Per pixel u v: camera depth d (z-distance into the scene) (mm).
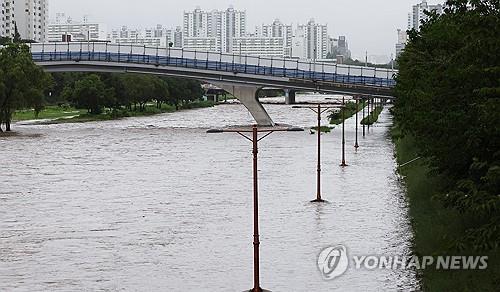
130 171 56438
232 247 29547
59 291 23625
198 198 42688
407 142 60656
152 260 27578
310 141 83250
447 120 22078
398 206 38562
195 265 26703
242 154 69375
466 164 23875
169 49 99938
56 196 43906
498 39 17312
